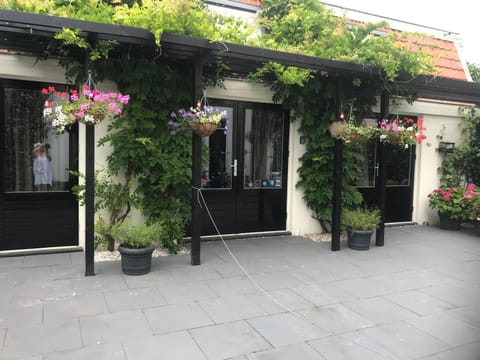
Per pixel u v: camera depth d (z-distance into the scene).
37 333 2.89
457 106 7.59
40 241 4.97
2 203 4.78
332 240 5.46
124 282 4.00
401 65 5.07
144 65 4.58
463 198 6.79
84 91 3.73
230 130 5.94
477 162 7.71
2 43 4.15
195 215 4.57
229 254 5.13
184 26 4.02
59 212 5.04
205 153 5.20
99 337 2.86
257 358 2.66
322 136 6.05
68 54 4.38
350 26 5.75
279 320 3.25
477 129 7.77
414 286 4.16
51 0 3.94
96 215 5.03
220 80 5.39
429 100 7.30
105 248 5.04
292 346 2.84
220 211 5.95
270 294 3.82
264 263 4.80
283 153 6.29
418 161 7.54
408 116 7.33
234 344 2.84
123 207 5.04
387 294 3.91
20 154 4.87
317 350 2.80
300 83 4.95
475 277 4.47
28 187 4.93
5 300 3.48
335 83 5.59
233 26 5.16
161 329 3.02
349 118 5.75
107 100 3.81
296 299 3.72
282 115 6.25
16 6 3.58
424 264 4.95
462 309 3.58
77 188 4.64
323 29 5.75
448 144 7.58
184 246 5.43
